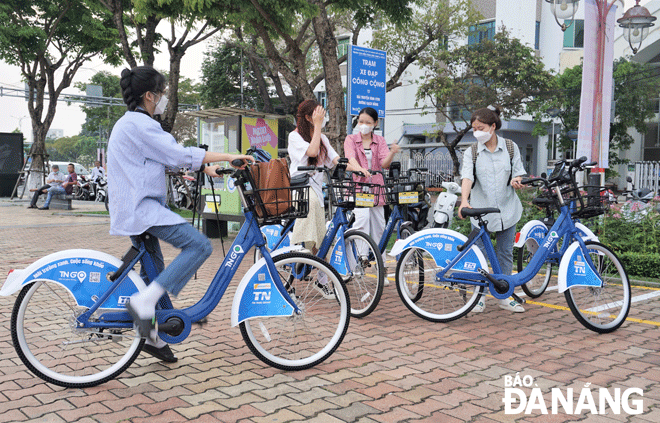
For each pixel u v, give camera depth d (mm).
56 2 21250
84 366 3277
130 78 3105
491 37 26188
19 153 24172
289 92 29328
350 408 2891
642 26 9969
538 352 3895
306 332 3750
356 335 4266
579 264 4414
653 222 7363
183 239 3088
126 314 3096
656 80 21562
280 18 10609
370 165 5715
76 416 2746
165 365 3510
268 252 3449
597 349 3980
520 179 4711
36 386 3133
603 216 7527
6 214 16297
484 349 3949
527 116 26969
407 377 3363
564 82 22781
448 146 22172
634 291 6055
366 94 9430
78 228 12633
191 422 2697
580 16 25547
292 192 3906
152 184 3064
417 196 5504
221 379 3277
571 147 23234
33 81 23422
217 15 10688
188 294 5641
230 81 29156
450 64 21938
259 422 2705
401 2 11180
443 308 4840
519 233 5340
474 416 2834
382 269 4688
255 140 9586
